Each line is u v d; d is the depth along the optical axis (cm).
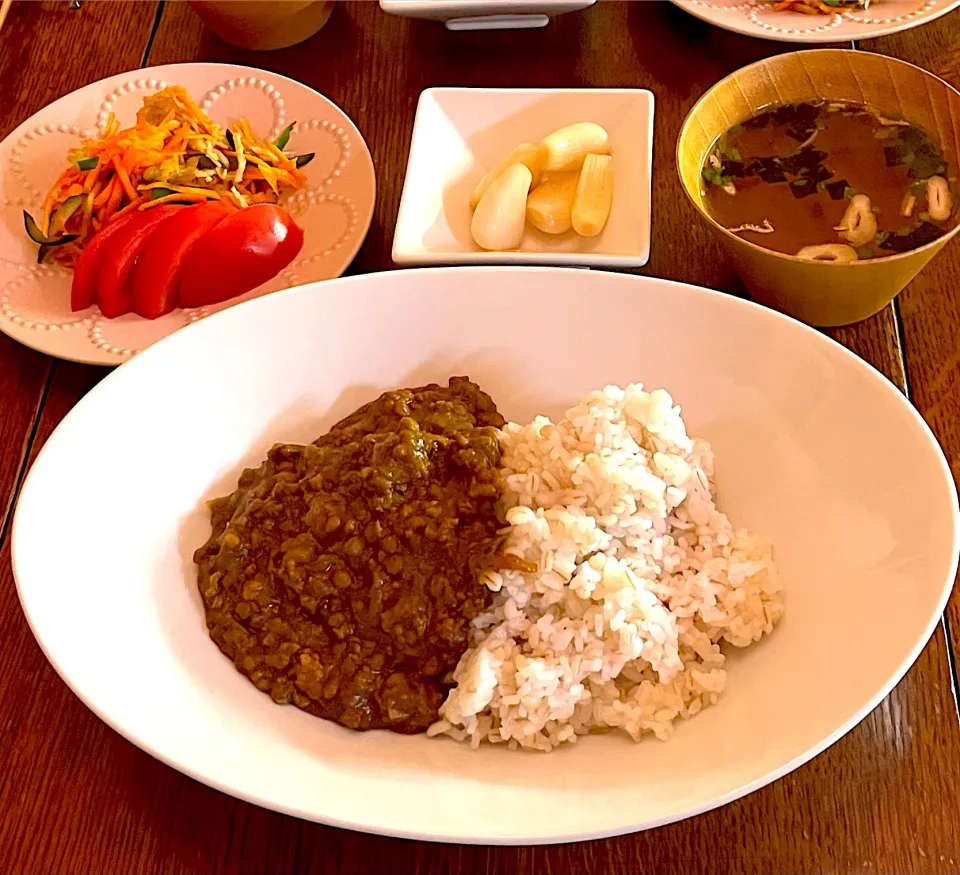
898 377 43
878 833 34
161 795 36
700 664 36
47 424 46
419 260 45
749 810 35
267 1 55
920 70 44
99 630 35
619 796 31
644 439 39
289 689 36
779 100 47
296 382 42
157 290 47
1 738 38
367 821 30
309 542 37
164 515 39
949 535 33
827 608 35
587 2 55
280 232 48
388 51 58
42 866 35
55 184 52
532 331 42
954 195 43
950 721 36
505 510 38
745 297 46
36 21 62
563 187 49
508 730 35
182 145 51
